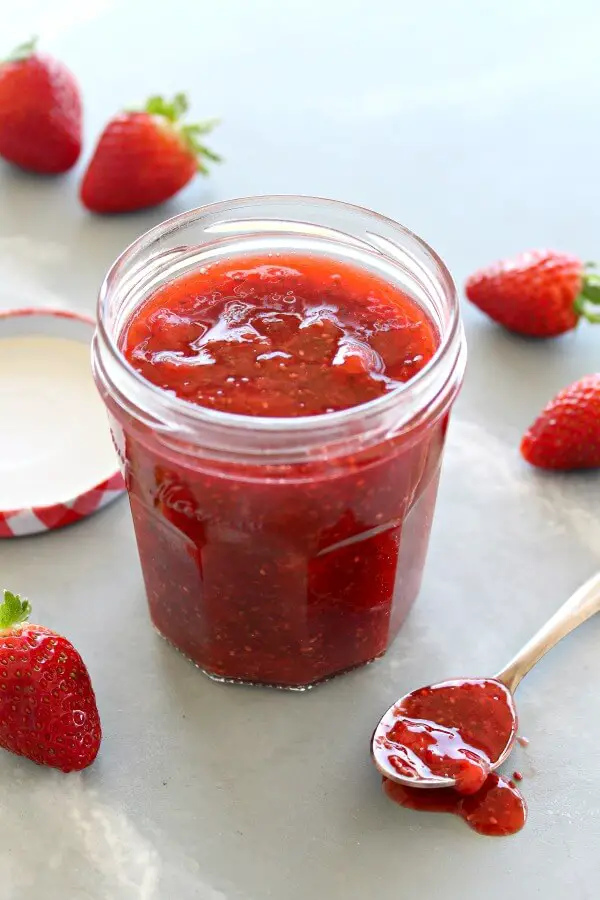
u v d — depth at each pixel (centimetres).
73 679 45
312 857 44
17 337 55
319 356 44
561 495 52
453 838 44
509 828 44
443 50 68
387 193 61
